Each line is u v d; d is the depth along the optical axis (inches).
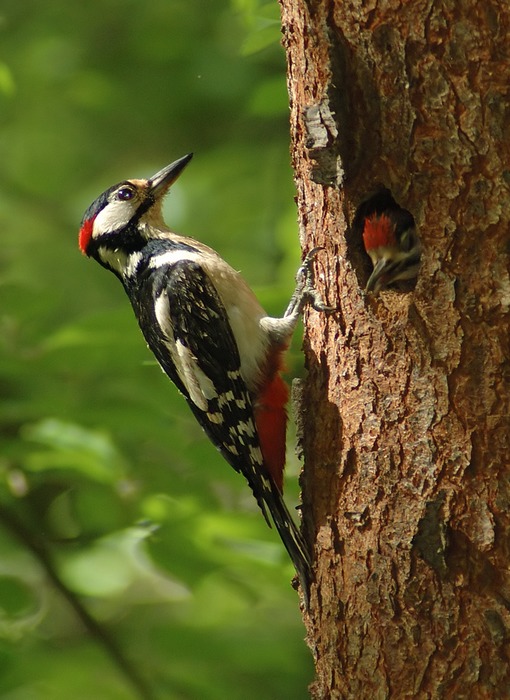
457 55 281.3
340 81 295.0
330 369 316.2
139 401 472.4
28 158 725.9
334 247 317.7
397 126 290.0
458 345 283.4
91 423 465.4
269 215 675.4
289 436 500.7
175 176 432.1
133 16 690.8
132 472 478.0
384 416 295.1
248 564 451.5
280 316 452.1
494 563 276.8
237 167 684.1
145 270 415.8
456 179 283.3
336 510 305.7
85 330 455.5
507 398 278.7
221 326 390.0
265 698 492.7
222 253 681.6
